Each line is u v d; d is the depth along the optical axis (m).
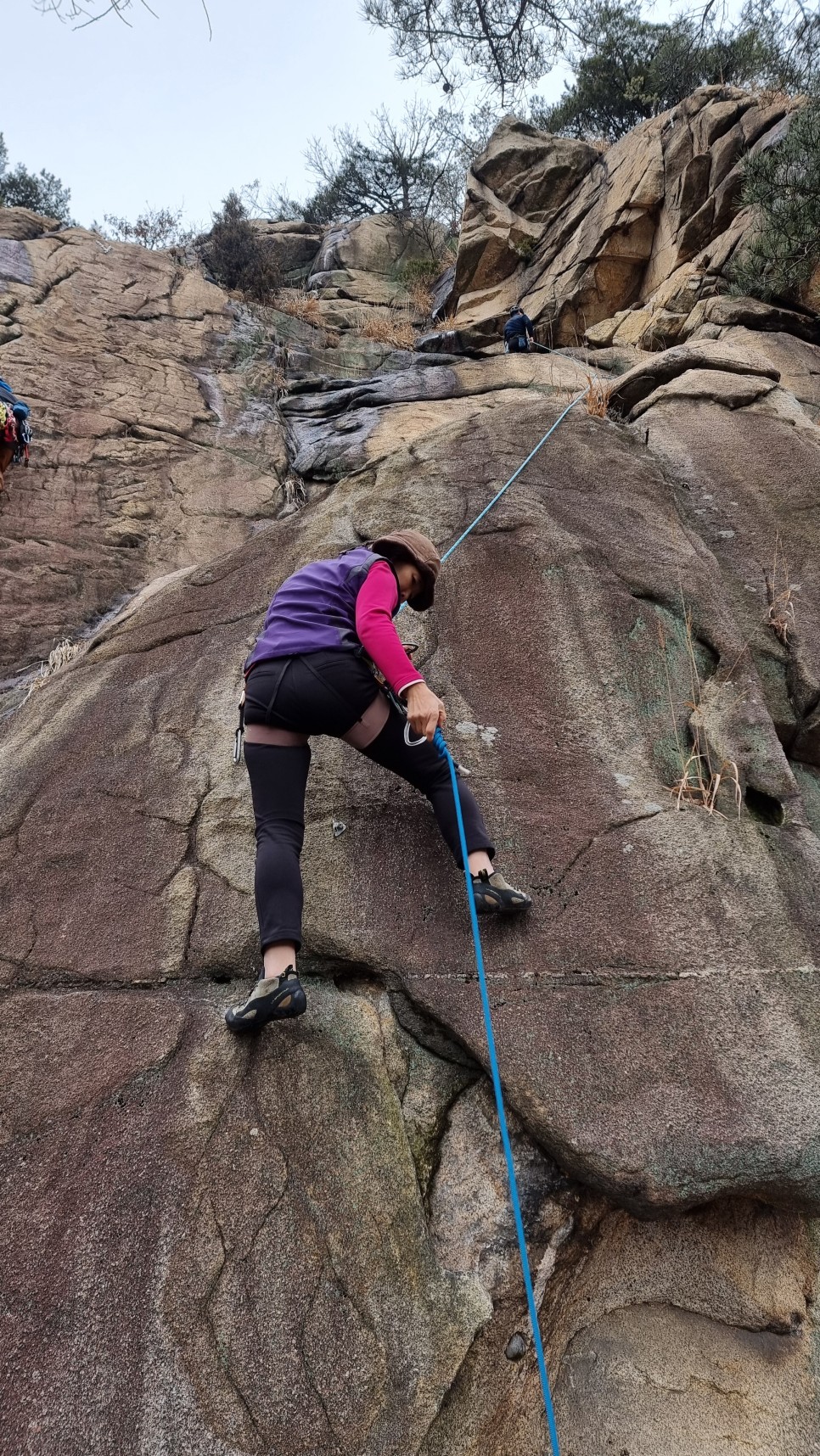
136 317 9.78
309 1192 2.03
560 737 3.02
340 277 16.44
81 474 7.59
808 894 2.70
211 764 3.08
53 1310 1.83
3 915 2.75
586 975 2.42
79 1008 2.43
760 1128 2.12
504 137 14.62
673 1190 2.03
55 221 10.78
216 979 2.52
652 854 2.69
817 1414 2.16
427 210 19.62
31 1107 2.19
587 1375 2.18
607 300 12.20
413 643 3.30
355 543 3.76
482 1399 1.96
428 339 13.21
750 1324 2.26
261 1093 2.18
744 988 2.41
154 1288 1.86
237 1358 1.80
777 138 9.79
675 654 3.39
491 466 4.09
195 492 7.88
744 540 4.26
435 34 12.70
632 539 3.80
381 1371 1.84
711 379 5.28
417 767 2.52
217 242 15.15
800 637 3.74
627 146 12.57
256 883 2.28
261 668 2.41
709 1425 2.14
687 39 15.59
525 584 3.46
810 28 10.94
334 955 2.52
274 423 9.19
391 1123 2.19
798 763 3.55
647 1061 2.24
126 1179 2.02
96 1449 1.67
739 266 9.38
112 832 2.95
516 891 2.49
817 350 8.77
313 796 2.90
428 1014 2.40
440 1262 2.06
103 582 6.85
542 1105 2.17
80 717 3.44
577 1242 2.19
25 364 8.37
